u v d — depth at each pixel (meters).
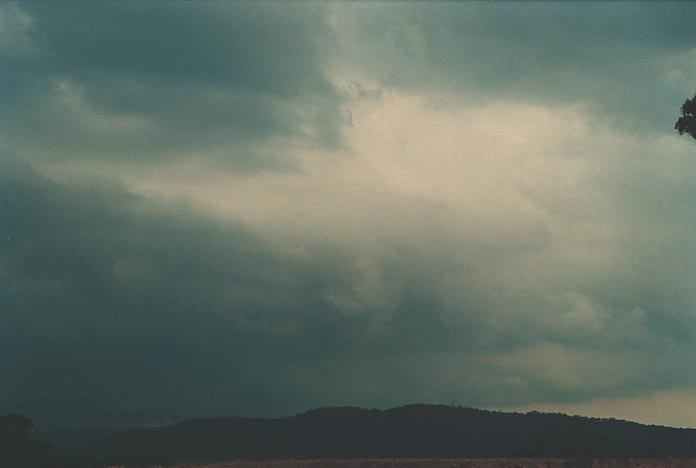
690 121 50.16
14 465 93.38
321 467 72.00
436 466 69.25
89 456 99.75
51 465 95.00
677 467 61.06
